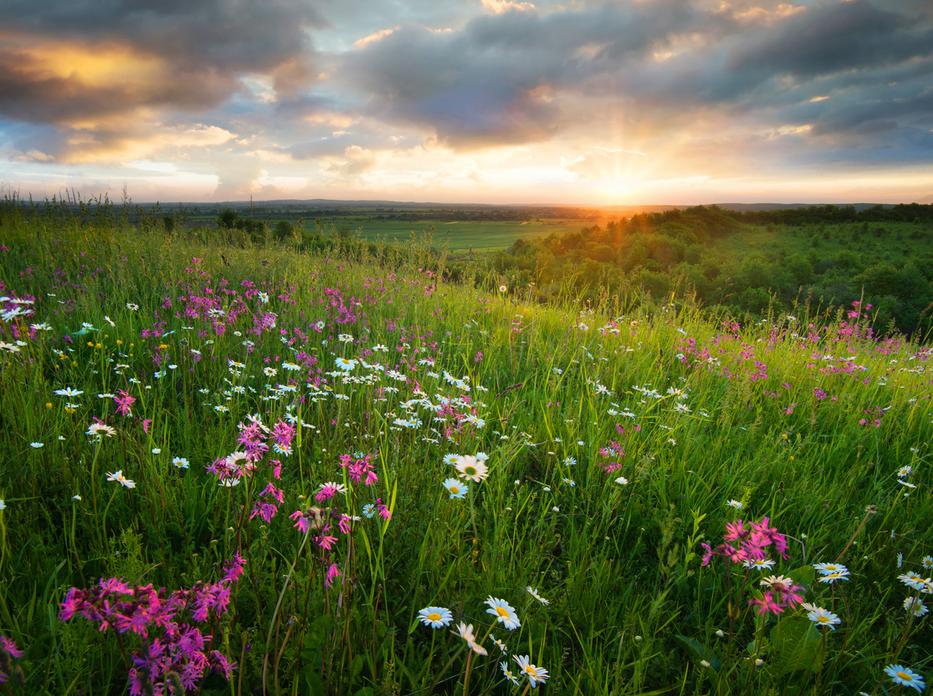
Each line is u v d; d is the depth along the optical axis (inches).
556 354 230.4
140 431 124.2
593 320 285.7
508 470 139.5
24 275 244.4
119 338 185.9
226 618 72.2
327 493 72.1
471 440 137.8
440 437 137.0
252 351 186.4
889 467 171.5
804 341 294.4
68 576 87.0
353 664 74.3
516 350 246.5
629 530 128.1
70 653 73.3
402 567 100.2
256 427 81.8
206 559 94.4
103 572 91.7
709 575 112.5
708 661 88.8
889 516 134.5
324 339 211.0
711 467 150.8
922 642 101.7
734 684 85.3
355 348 203.5
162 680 57.1
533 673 68.0
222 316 207.0
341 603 72.1
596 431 158.9
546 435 159.0
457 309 287.4
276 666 63.1
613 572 109.8
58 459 112.2
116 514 105.7
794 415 203.6
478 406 158.2
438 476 115.3
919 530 132.7
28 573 86.3
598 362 223.5
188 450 127.6
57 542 98.1
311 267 332.8
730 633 85.7
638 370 225.8
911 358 278.1
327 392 156.8
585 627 95.8
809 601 98.6
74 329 188.2
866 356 277.0
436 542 98.6
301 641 72.7
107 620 51.9
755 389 218.7
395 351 205.8
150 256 297.7
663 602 101.0
